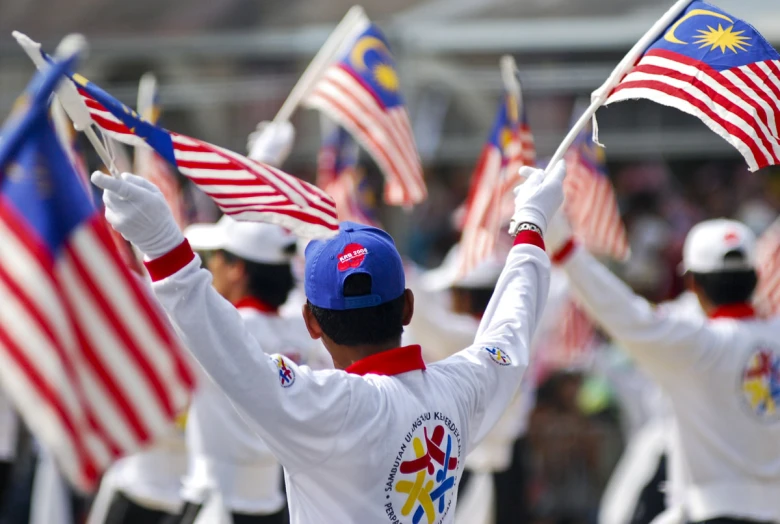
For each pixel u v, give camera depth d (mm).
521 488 24203
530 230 10898
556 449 29250
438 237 39688
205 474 16453
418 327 21703
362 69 17453
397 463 9461
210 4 34594
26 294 8320
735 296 16562
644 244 37688
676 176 40375
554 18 33625
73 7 34469
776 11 32781
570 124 34125
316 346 17844
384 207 33656
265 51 33344
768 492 16281
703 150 34719
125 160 15188
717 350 16031
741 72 11219
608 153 35375
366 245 9836
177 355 9227
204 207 25891
